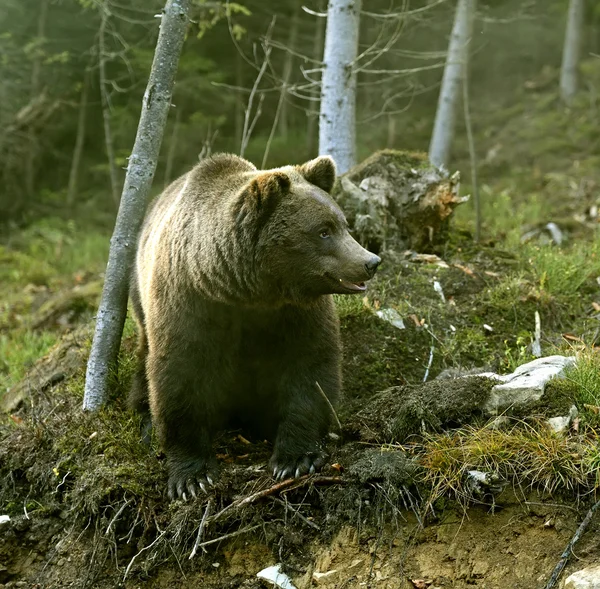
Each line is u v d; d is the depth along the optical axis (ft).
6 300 35.65
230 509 14.92
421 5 43.96
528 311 21.21
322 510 14.92
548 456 13.75
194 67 45.70
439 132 39.11
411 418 15.67
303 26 52.26
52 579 15.85
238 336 15.83
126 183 19.04
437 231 24.22
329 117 25.93
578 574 12.24
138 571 15.33
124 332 21.93
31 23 49.67
